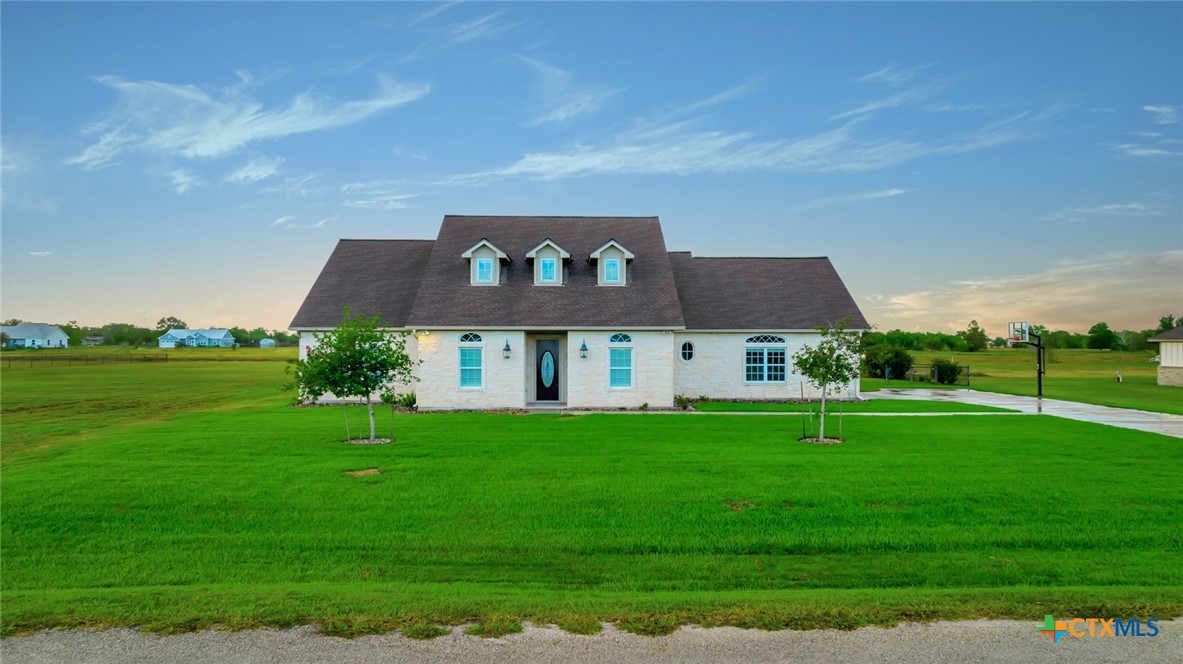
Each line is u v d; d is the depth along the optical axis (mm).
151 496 11469
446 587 7477
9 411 26438
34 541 9398
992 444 16328
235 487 12055
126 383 43656
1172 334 38219
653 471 13289
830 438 17203
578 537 9461
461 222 30031
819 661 5312
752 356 28188
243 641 5668
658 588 7680
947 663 5273
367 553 8875
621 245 27281
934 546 9141
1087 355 81312
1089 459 14414
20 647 5562
